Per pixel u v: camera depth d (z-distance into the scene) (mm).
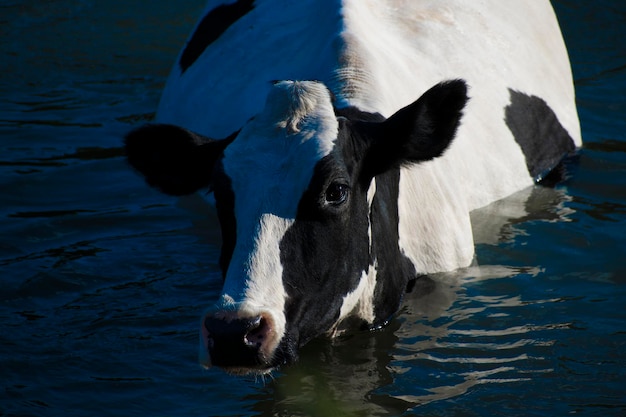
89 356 10047
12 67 18328
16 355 10023
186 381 9664
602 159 14461
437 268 11367
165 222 13039
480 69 13219
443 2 13680
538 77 14266
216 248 12297
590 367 9750
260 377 9711
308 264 8711
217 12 15125
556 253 11969
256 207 8648
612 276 11492
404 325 10516
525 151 13570
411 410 9094
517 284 11305
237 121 12461
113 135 15758
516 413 9016
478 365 9812
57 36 19766
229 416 9062
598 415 8969
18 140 15461
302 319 8719
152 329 10531
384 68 11227
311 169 8742
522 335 10320
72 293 11242
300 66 11875
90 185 14117
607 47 19266
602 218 12805
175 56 19109
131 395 9414
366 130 9445
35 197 13688
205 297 11148
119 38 19828
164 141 9672
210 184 9844
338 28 11469
